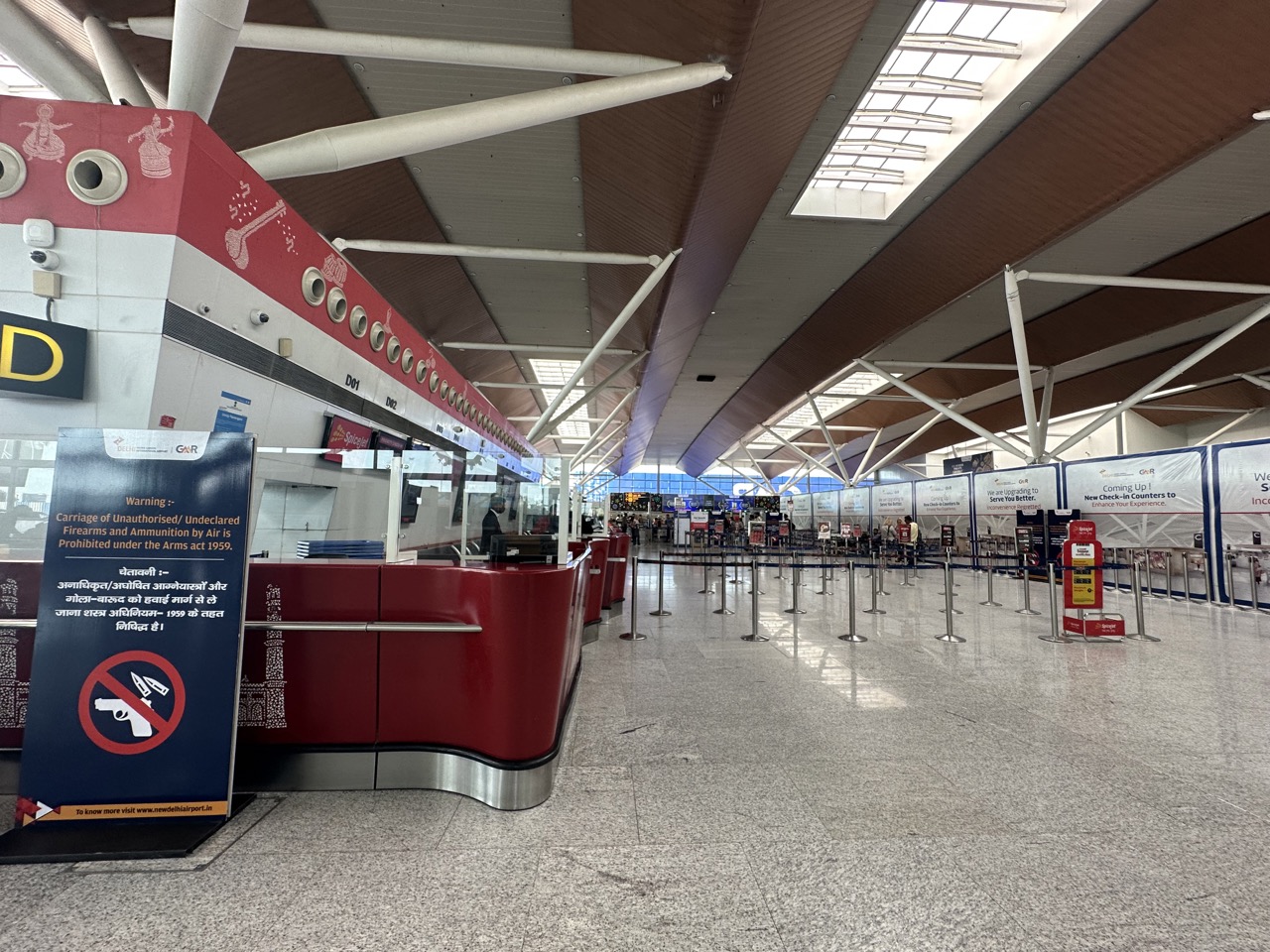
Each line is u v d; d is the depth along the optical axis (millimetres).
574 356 26219
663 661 7422
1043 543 15352
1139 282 14945
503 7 8500
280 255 6852
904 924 2482
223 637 3281
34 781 3119
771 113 9133
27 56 7473
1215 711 5457
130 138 5074
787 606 12820
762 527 28031
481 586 3625
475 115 7551
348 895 2637
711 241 13461
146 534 3275
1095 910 2582
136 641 3229
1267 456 12086
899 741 4676
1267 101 8766
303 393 7672
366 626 3662
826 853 3039
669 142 9656
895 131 12820
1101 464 16469
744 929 2439
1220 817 3449
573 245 15766
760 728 4977
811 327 22516
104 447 3309
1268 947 2359
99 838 3031
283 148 7145
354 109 10219
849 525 31219
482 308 21688
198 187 5355
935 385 31891
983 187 12906
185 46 5891
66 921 2438
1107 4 8781
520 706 3531
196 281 5488
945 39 10250
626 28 8016
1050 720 5195
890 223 15133
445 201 13875
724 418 44250
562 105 7664
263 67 8695
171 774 3199
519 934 2396
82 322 5023
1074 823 3373
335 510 4512
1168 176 10617
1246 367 24047
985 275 15367
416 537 4301
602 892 2689
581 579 5328
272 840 3105
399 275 16094
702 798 3664
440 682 3760
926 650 8219
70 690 3178
